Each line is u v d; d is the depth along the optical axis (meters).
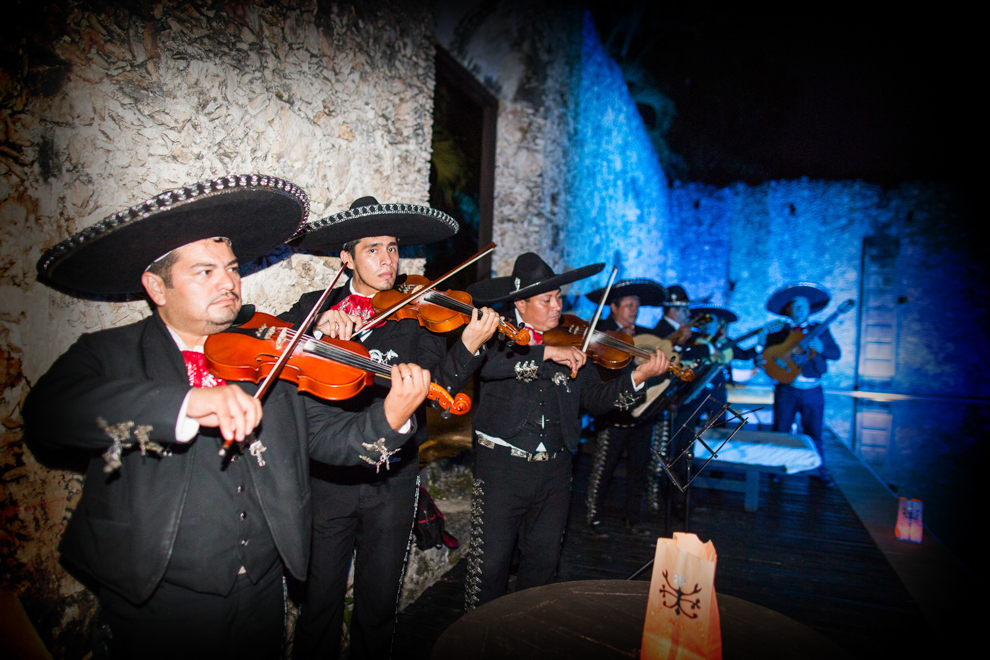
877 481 5.41
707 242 12.61
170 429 1.20
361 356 1.66
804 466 4.50
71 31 1.56
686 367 2.71
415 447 2.18
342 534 2.07
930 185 11.45
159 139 1.81
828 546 3.88
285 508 1.48
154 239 1.31
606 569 3.40
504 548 2.35
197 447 1.39
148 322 1.44
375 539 2.10
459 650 1.44
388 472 2.08
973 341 11.23
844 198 11.92
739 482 4.91
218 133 2.01
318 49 2.46
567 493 2.44
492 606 1.64
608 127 7.46
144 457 1.32
